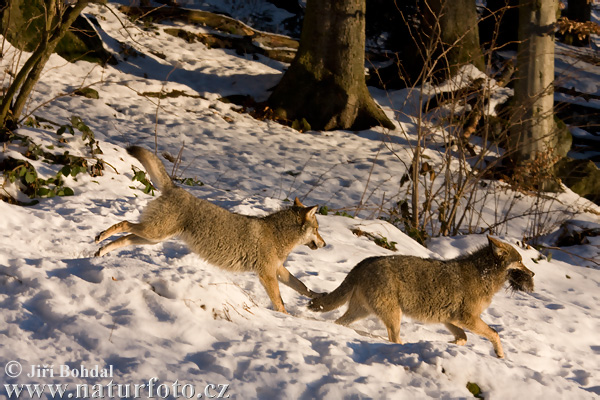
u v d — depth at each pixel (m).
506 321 7.86
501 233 13.27
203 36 22.66
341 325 6.20
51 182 8.77
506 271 6.45
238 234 6.37
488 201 15.29
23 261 5.28
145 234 6.26
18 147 8.98
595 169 18.20
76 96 16.05
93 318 4.56
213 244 6.31
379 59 25.62
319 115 19.06
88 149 9.94
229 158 14.96
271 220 6.62
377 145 18.19
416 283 6.16
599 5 35.94
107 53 18.95
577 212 14.70
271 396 4.09
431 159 17.19
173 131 15.94
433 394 4.60
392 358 5.07
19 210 7.49
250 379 4.21
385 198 14.03
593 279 11.18
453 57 21.00
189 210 6.36
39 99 15.17
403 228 11.97
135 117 16.28
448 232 12.24
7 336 4.11
